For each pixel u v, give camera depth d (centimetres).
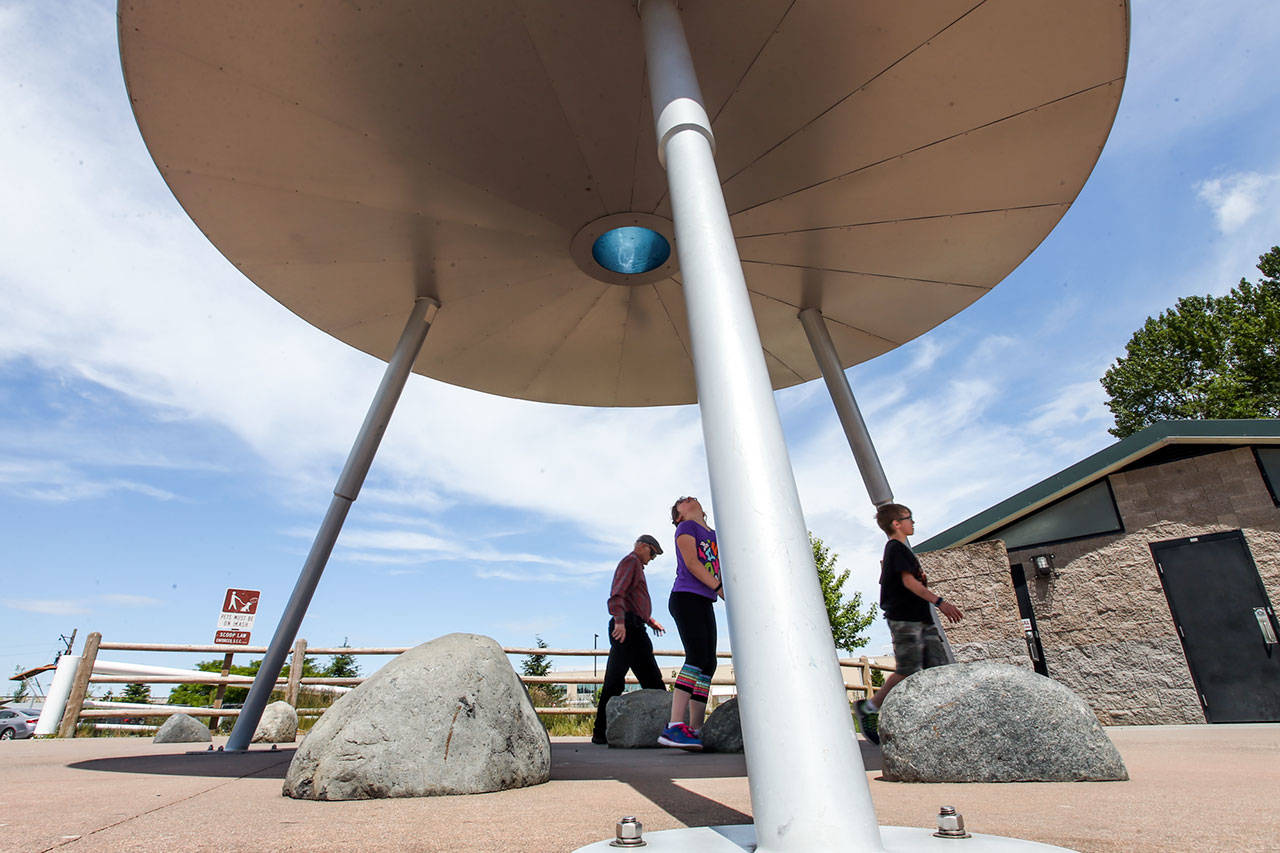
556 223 481
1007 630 835
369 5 324
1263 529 776
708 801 208
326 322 592
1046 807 179
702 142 225
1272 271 2292
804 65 365
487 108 387
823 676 130
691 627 434
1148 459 865
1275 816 161
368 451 524
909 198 461
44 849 139
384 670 257
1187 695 771
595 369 690
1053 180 448
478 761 235
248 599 962
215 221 457
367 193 441
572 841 146
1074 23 341
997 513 941
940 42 352
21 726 1489
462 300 568
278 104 373
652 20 280
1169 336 2405
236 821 176
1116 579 851
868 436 558
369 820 176
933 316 618
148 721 988
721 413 161
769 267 539
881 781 256
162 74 350
